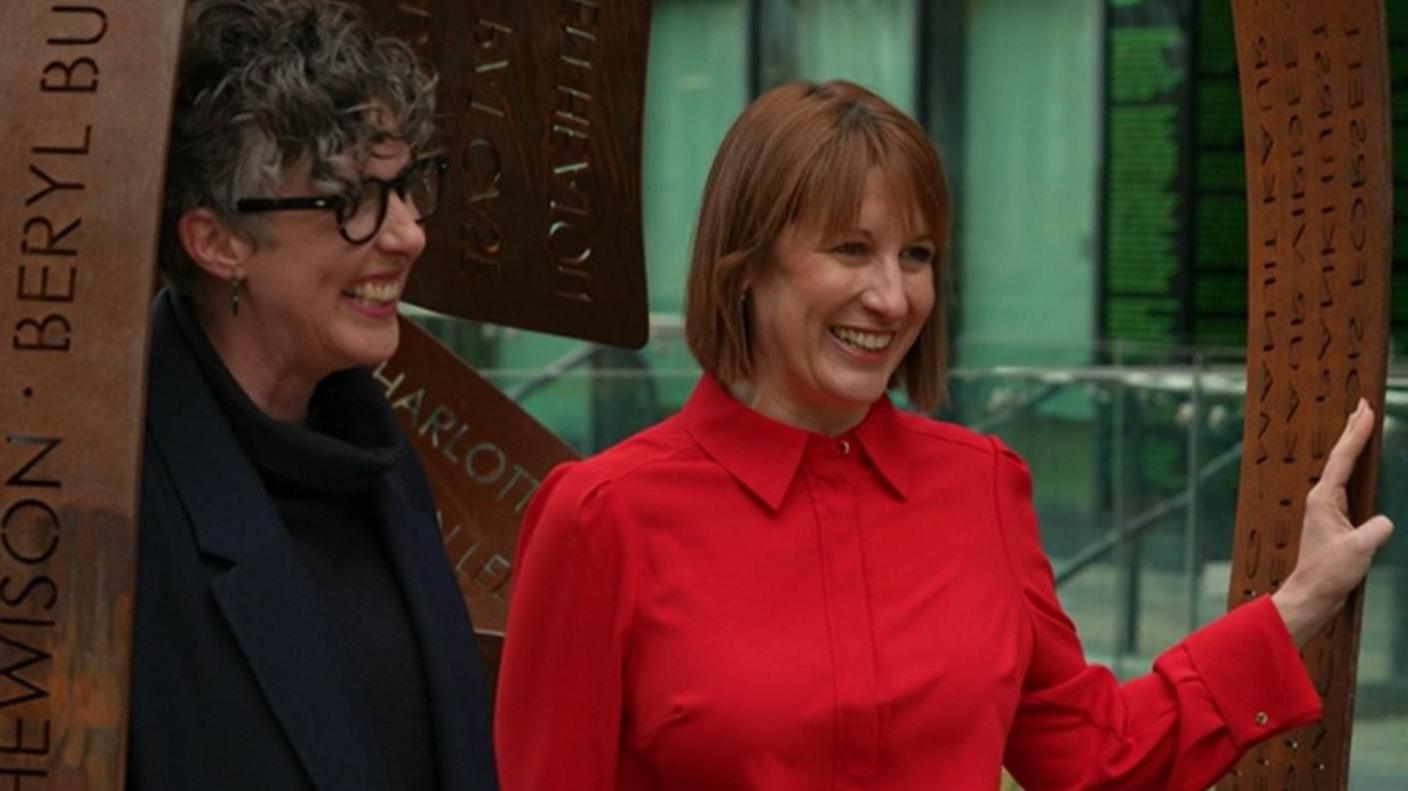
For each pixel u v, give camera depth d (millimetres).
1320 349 3727
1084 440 9445
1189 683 3615
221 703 2596
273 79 2596
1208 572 9086
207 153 2604
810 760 3332
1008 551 3531
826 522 3420
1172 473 9203
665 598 3369
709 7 15266
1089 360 10703
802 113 3369
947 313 3545
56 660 2406
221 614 2611
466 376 4891
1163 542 9211
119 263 2396
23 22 2424
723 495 3414
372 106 2639
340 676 2658
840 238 3354
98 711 2404
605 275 4762
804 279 3367
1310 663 3752
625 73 4730
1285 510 3787
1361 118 3650
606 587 3391
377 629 2785
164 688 2598
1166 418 9227
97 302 2400
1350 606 3662
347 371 2848
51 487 2404
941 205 3408
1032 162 14250
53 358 2404
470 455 4859
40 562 2406
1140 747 3598
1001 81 14336
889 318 3363
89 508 2400
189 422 2664
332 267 2656
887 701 3342
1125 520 9312
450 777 2775
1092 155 14000
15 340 2410
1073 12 14023
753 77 15094
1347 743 3691
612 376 10141
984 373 9703
